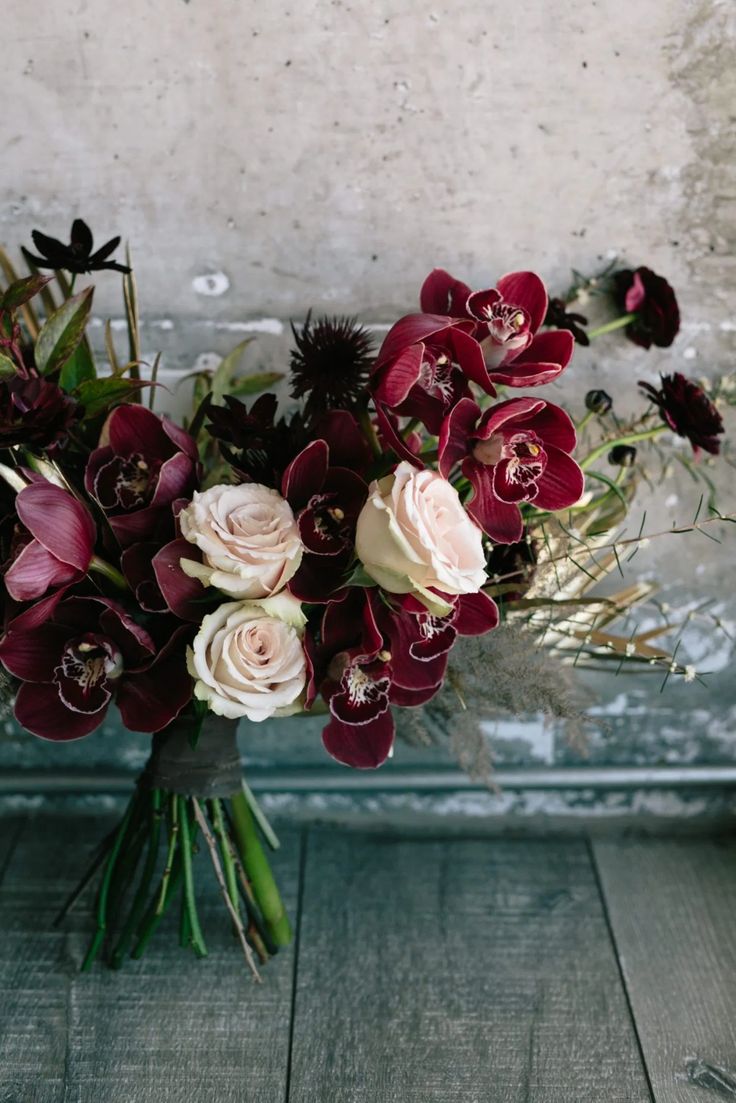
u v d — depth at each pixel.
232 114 1.05
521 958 1.15
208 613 0.87
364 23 1.02
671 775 1.32
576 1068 1.03
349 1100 0.99
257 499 0.84
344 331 0.92
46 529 0.81
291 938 1.16
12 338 0.90
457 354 0.85
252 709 0.84
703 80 1.04
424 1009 1.09
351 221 1.10
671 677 1.30
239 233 1.11
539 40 1.03
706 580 1.26
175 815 1.05
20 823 1.32
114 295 1.13
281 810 1.34
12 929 1.16
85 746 1.32
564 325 1.04
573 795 1.34
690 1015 1.09
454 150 1.07
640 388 1.18
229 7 1.01
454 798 1.34
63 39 1.02
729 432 1.19
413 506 0.80
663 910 1.22
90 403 0.92
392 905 1.21
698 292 1.14
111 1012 1.07
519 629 0.98
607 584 1.26
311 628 0.91
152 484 0.90
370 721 0.90
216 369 1.16
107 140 1.06
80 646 0.86
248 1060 1.03
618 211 1.10
